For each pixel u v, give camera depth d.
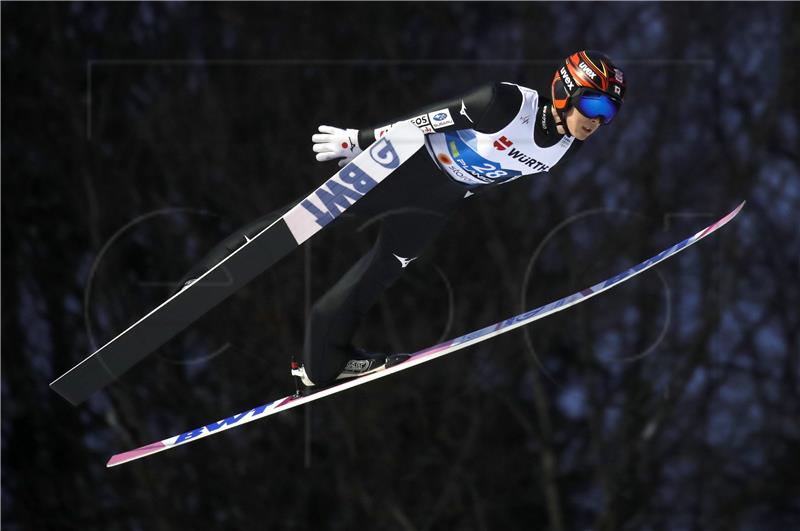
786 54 33.81
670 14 33.97
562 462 33.56
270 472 33.50
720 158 34.16
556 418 33.66
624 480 33.34
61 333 33.38
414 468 33.69
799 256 33.81
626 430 33.62
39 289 33.62
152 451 14.84
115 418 33.41
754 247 34.12
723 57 34.09
